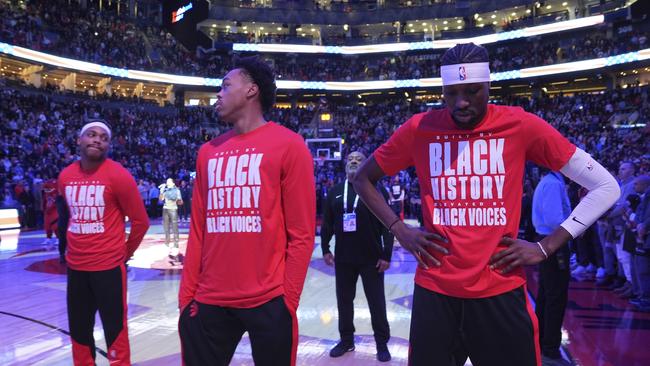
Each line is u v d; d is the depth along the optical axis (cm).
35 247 1012
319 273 736
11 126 1938
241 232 177
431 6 3603
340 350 362
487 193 166
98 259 290
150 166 2123
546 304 348
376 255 353
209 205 185
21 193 1430
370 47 3684
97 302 294
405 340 399
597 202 159
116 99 2877
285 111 3378
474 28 3550
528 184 639
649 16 2780
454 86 162
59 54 2670
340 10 3756
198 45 3512
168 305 524
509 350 162
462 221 168
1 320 462
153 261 833
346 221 358
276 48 3638
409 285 632
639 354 363
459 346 171
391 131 2998
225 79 193
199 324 179
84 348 300
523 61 3244
